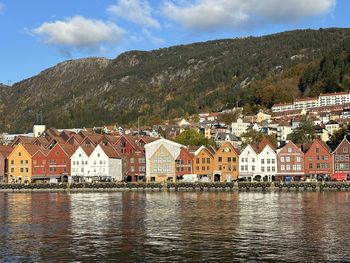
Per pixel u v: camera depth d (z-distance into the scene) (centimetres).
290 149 18562
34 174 19762
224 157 18900
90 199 13050
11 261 5409
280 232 6994
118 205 11062
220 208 10156
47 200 12838
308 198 12750
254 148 19650
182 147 19750
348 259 5412
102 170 19450
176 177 19338
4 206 11056
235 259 5444
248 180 18525
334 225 7606
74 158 19662
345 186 15950
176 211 9650
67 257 5575
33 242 6375
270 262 5316
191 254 5666
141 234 6912
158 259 5466
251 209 9906
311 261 5347
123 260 5438
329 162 18250
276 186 16375
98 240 6494
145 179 19812
